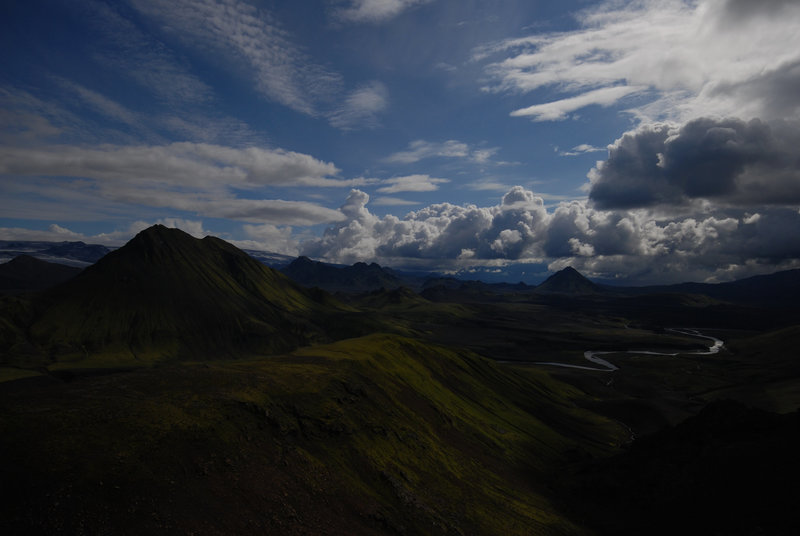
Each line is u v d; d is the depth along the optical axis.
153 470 53.97
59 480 47.44
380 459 84.62
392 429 97.56
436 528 72.50
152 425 61.94
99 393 70.56
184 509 50.84
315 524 59.31
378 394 110.88
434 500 81.06
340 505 66.62
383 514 69.19
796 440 88.81
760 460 87.19
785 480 78.88
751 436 97.69
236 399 75.50
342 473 74.75
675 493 91.50
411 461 91.00
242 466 62.56
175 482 53.94
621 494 101.38
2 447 50.44
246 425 71.25
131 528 45.44
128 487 49.94
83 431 56.88
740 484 83.88
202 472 57.62
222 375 88.00
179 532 47.47
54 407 62.03
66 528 42.94
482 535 76.50
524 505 94.88
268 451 68.75
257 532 52.88
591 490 107.38
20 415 57.88
